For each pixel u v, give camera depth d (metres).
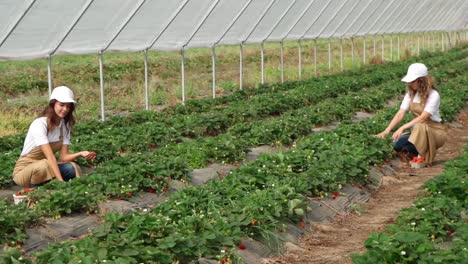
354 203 10.17
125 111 21.45
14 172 9.91
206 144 12.40
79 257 5.90
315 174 10.06
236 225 7.58
